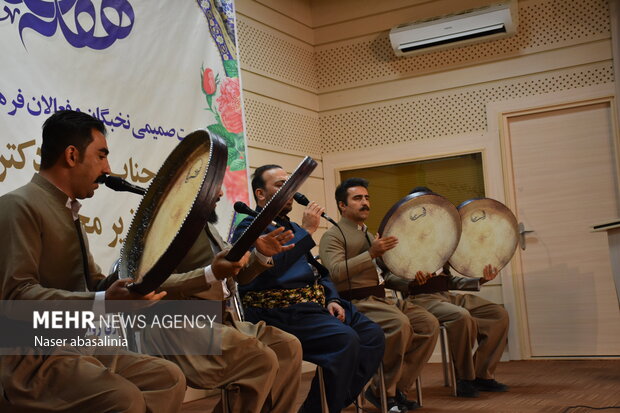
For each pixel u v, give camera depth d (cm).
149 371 220
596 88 596
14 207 209
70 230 223
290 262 317
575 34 606
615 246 459
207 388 254
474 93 636
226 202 492
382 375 371
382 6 670
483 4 632
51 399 205
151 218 217
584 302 598
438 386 489
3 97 348
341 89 682
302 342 311
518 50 623
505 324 462
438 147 645
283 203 221
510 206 618
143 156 428
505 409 383
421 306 451
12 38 357
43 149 224
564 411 363
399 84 662
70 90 385
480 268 473
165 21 456
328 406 306
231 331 259
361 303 394
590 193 599
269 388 256
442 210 415
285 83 648
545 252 611
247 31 611
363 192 412
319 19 691
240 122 512
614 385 445
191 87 472
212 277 228
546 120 615
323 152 685
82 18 397
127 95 422
